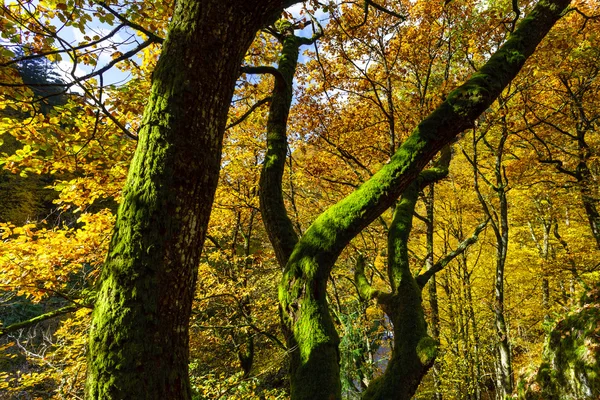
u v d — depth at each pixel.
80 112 4.14
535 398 7.32
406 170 2.20
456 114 2.21
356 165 10.27
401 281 2.70
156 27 4.33
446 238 12.87
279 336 10.35
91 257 5.23
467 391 11.91
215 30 1.58
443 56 9.41
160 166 1.44
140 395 1.23
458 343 12.11
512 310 12.76
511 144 10.57
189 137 1.50
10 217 12.52
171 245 1.42
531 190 11.30
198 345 10.08
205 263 8.62
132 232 1.39
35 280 4.78
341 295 13.41
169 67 1.54
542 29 2.58
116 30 2.53
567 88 8.55
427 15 8.05
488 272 13.76
